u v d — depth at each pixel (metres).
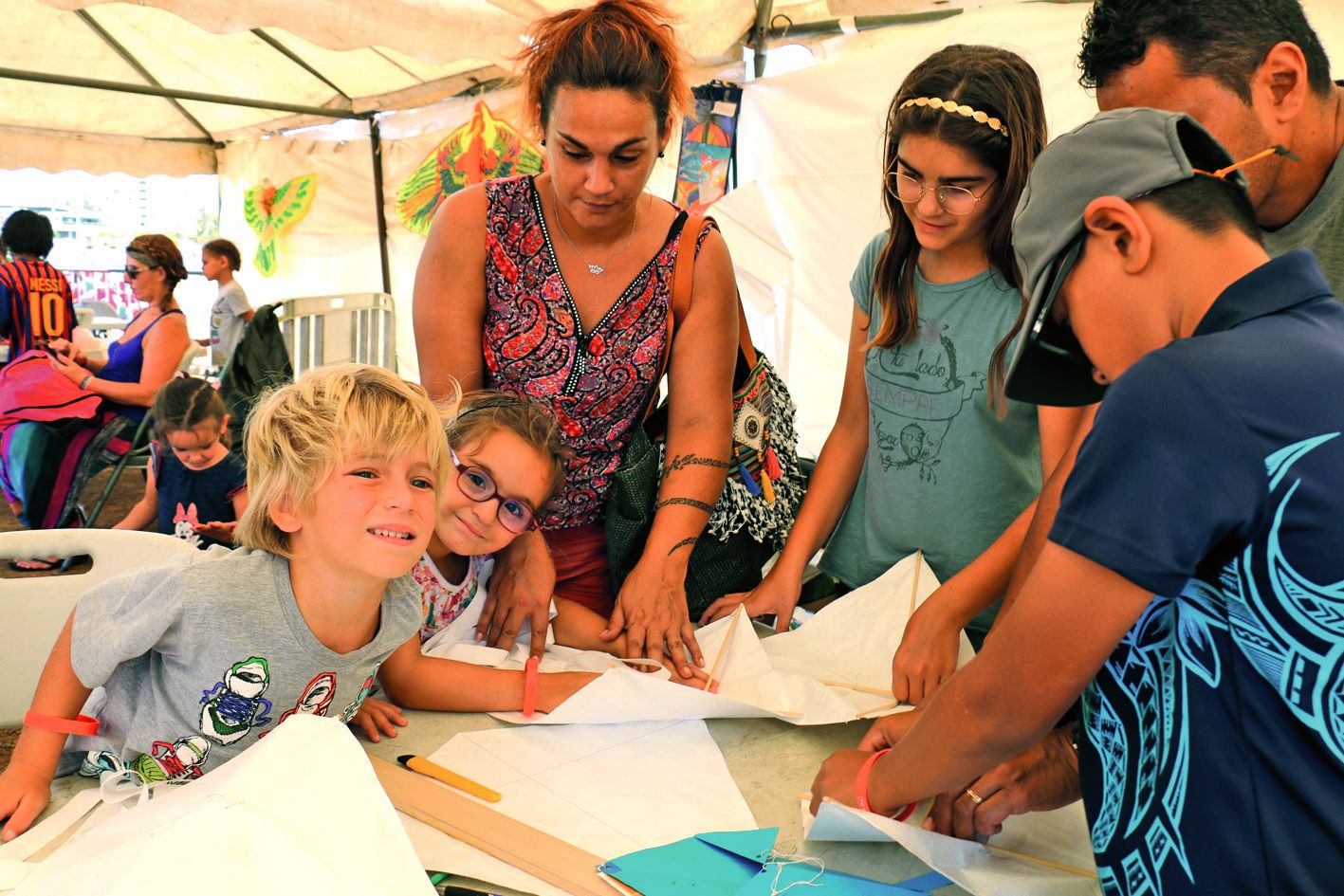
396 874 0.75
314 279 6.21
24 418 3.54
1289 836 0.68
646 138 1.34
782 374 3.62
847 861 1.01
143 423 3.71
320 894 0.71
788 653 1.49
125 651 1.02
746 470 1.68
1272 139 0.96
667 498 1.57
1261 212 1.11
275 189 6.23
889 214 1.53
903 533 1.60
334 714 1.17
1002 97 1.31
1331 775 0.67
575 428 1.59
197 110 5.97
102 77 5.05
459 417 1.42
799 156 3.77
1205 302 0.73
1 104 5.38
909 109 1.35
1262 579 0.67
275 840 0.73
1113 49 0.96
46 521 3.58
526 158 5.09
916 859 1.02
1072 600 0.72
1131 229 0.73
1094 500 0.70
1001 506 1.54
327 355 3.95
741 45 3.78
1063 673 0.74
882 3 3.17
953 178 1.34
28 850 0.96
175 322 3.96
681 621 1.48
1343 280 1.07
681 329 1.59
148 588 1.04
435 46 3.15
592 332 1.54
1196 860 0.71
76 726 1.06
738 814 1.10
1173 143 0.73
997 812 1.00
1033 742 0.81
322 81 5.30
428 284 1.53
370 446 1.02
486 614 1.52
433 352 1.54
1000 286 1.46
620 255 1.52
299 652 1.08
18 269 3.95
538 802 1.10
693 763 1.20
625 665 1.43
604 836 1.04
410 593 1.17
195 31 4.60
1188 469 0.67
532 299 1.53
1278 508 0.65
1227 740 0.70
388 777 1.12
